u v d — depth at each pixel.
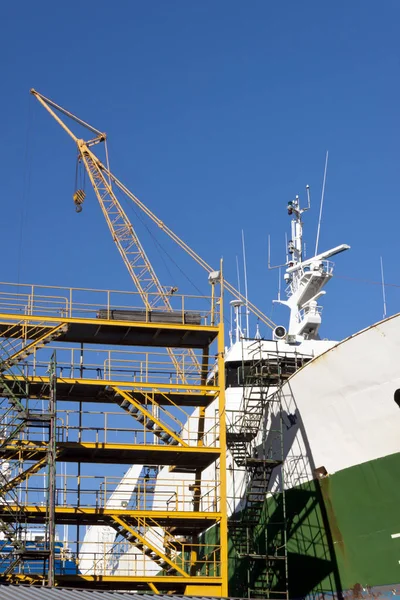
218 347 44.75
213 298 45.97
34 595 31.77
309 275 57.94
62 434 44.16
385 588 38.47
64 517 42.81
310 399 42.78
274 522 46.12
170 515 42.97
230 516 51.56
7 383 42.75
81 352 45.00
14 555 42.00
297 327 58.88
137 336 45.81
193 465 47.19
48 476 41.41
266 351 47.44
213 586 41.78
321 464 42.38
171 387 43.97
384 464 38.50
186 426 59.00
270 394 48.22
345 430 40.66
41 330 44.12
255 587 47.50
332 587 41.28
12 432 42.50
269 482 47.31
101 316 44.75
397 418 37.72
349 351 39.53
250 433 46.59
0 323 43.59
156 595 34.72
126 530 44.09
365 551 39.59
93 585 42.16
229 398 51.69
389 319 37.34
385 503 38.69
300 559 43.69
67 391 44.59
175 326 44.69
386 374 37.91
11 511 41.41
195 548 54.81
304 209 61.72
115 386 43.97
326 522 41.94
